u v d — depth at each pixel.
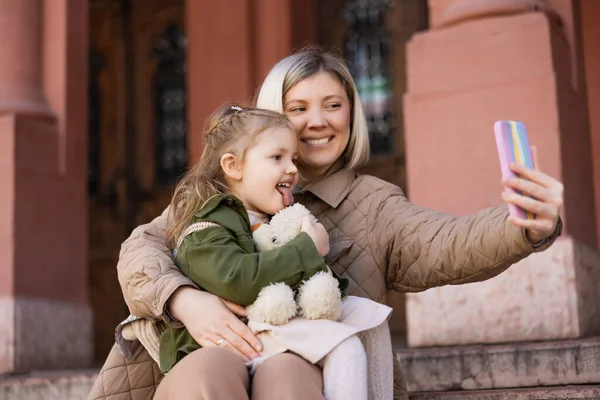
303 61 3.17
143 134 13.71
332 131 3.17
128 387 2.98
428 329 5.21
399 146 11.41
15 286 6.75
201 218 2.71
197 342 2.65
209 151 2.89
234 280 2.58
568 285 4.92
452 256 2.78
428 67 5.53
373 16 11.73
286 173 2.83
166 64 13.78
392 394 2.71
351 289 3.03
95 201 13.62
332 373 2.49
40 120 7.16
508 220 2.47
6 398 5.04
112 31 14.00
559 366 3.86
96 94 14.02
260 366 2.47
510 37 5.34
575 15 5.70
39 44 7.32
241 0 9.87
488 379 4.01
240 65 9.79
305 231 2.67
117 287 13.12
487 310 5.07
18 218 6.84
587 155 5.68
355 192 3.16
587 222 5.51
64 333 7.05
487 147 5.29
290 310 2.55
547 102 5.19
